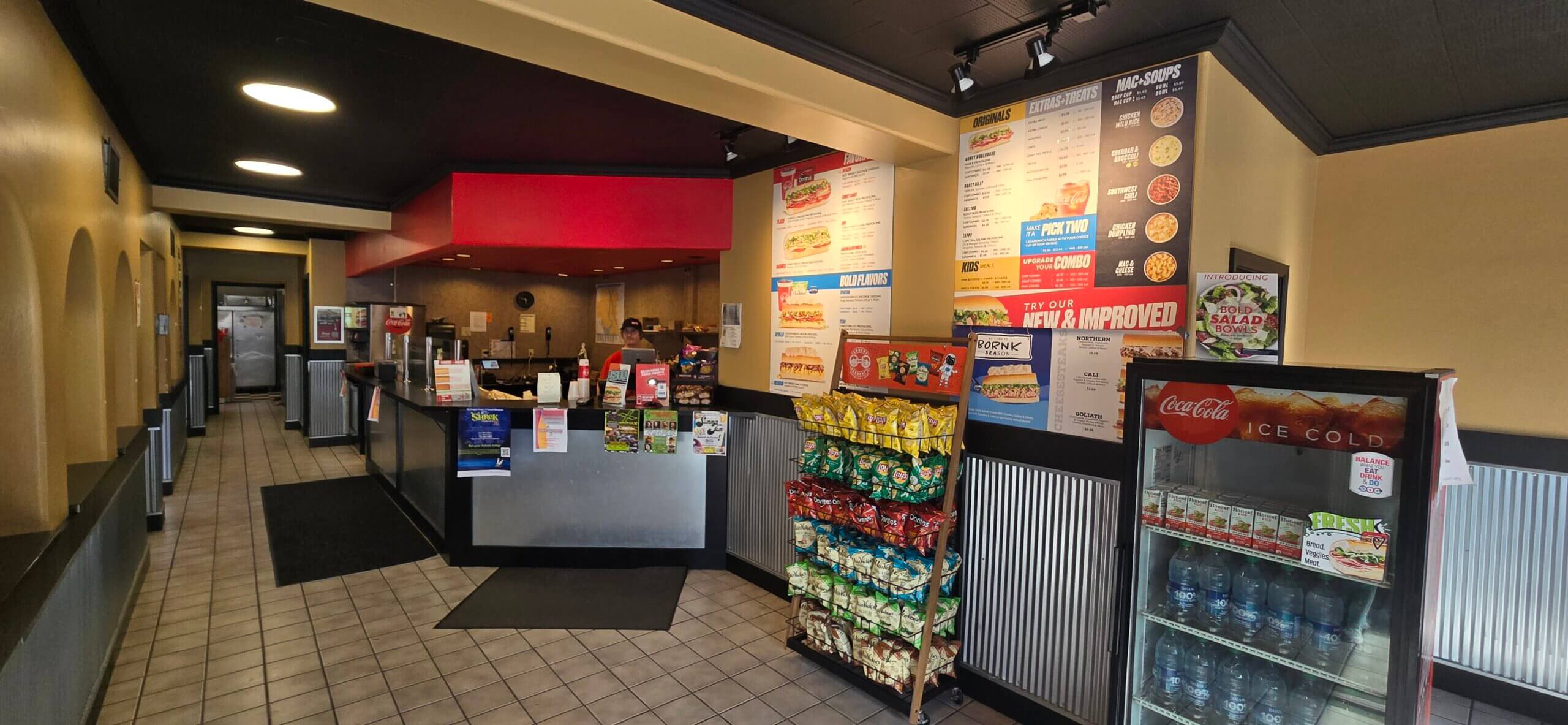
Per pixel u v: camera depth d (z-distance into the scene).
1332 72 2.76
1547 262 3.01
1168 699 2.20
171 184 5.61
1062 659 2.76
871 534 2.95
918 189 3.36
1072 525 2.73
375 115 3.87
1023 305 2.92
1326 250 3.63
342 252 8.69
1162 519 2.13
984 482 3.03
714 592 4.13
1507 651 2.99
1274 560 2.04
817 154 3.94
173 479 6.22
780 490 4.11
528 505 4.48
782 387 4.17
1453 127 3.23
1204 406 1.98
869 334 3.62
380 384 6.54
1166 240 2.49
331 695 2.90
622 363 5.18
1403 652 1.66
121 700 2.83
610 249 4.99
